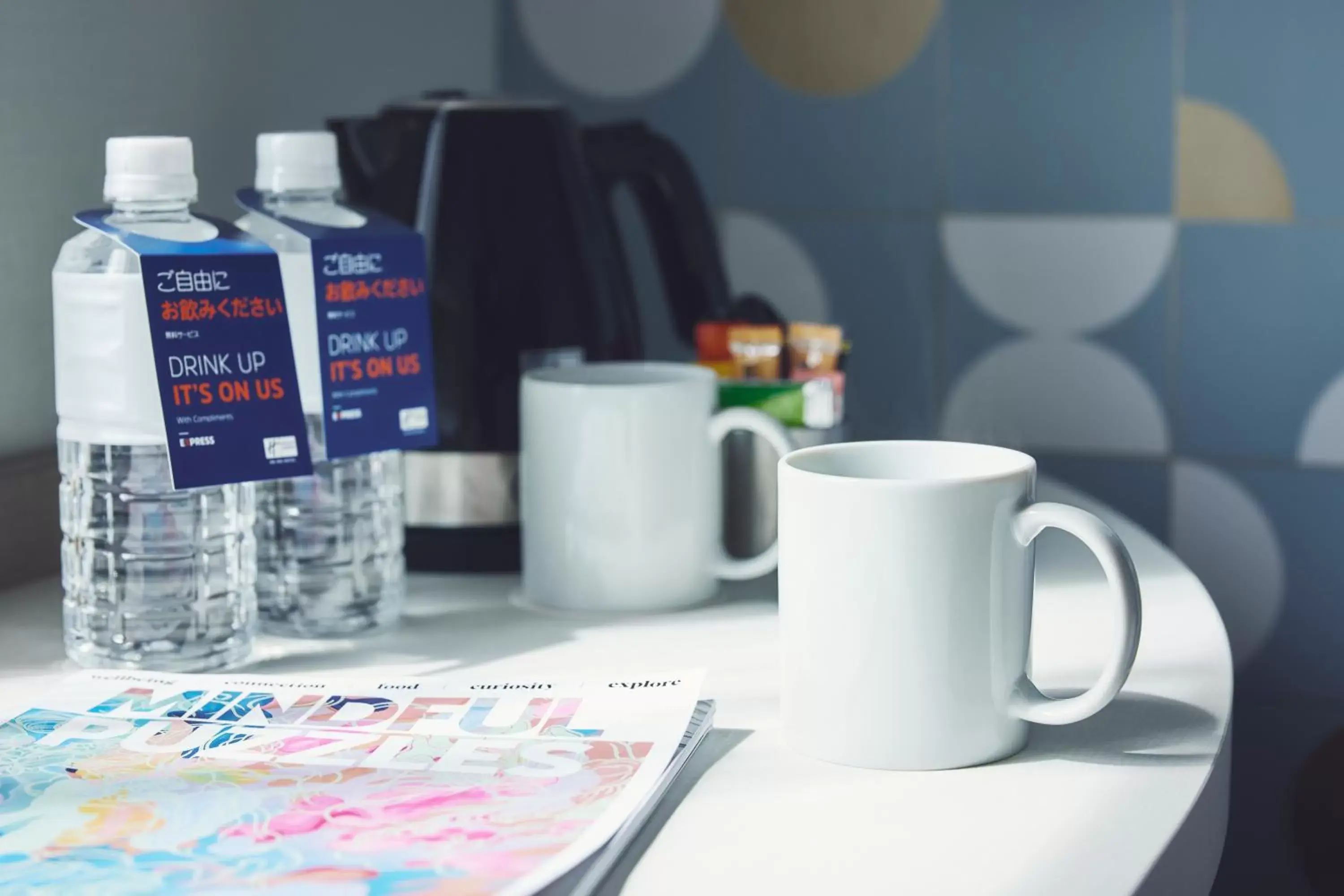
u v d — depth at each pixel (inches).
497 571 33.5
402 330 28.4
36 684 25.6
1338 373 45.3
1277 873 47.7
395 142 34.0
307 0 41.5
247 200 27.9
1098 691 20.6
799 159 50.6
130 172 25.0
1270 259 45.5
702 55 51.3
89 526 27.3
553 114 34.4
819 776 20.7
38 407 33.2
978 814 19.1
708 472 30.2
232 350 25.2
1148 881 17.1
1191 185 46.0
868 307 50.5
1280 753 47.3
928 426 50.3
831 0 49.3
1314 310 45.3
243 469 25.3
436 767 20.4
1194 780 19.9
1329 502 45.9
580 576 29.7
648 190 39.1
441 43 49.7
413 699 23.4
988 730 20.9
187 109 36.7
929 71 48.6
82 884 16.7
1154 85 45.9
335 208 29.3
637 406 29.0
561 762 20.4
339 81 43.4
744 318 39.4
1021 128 47.8
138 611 27.0
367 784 19.7
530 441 30.0
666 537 29.6
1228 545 47.2
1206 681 24.1
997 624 20.7
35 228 32.4
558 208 33.7
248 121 39.1
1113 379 47.9
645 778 19.7
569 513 29.6
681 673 24.3
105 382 25.4
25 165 31.9
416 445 28.7
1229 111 45.3
